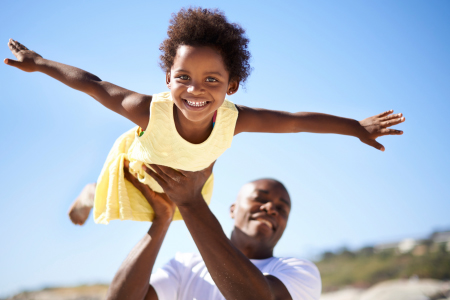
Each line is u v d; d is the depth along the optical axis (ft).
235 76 9.70
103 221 11.01
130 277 11.32
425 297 38.65
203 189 12.00
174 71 9.02
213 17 9.11
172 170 9.96
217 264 10.27
